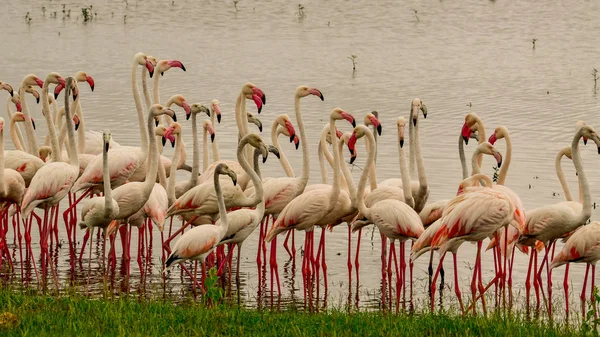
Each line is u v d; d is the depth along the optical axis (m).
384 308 14.20
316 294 15.12
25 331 10.92
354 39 44.25
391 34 45.91
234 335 11.34
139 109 17.97
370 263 16.86
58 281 15.22
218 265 16.62
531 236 14.79
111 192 14.97
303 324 11.74
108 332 11.20
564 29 47.47
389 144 24.67
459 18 51.03
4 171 15.92
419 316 12.63
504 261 14.35
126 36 44.34
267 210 16.36
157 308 12.47
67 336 10.78
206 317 11.98
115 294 14.54
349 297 14.96
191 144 24.25
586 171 21.73
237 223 15.02
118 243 17.84
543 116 27.92
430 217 15.95
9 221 19.17
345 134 16.22
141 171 18.16
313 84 33.38
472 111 28.78
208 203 16.00
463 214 13.64
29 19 48.84
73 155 16.75
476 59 39.22
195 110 17.91
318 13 52.56
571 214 14.48
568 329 12.05
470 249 17.78
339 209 15.74
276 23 49.03
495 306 14.27
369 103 30.11
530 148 23.91
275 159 23.16
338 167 15.73
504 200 13.74
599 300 11.89
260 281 15.60
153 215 15.90
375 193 16.27
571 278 16.03
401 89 32.56
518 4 55.97
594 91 32.12
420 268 16.64
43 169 15.88
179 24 48.47
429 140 24.86
